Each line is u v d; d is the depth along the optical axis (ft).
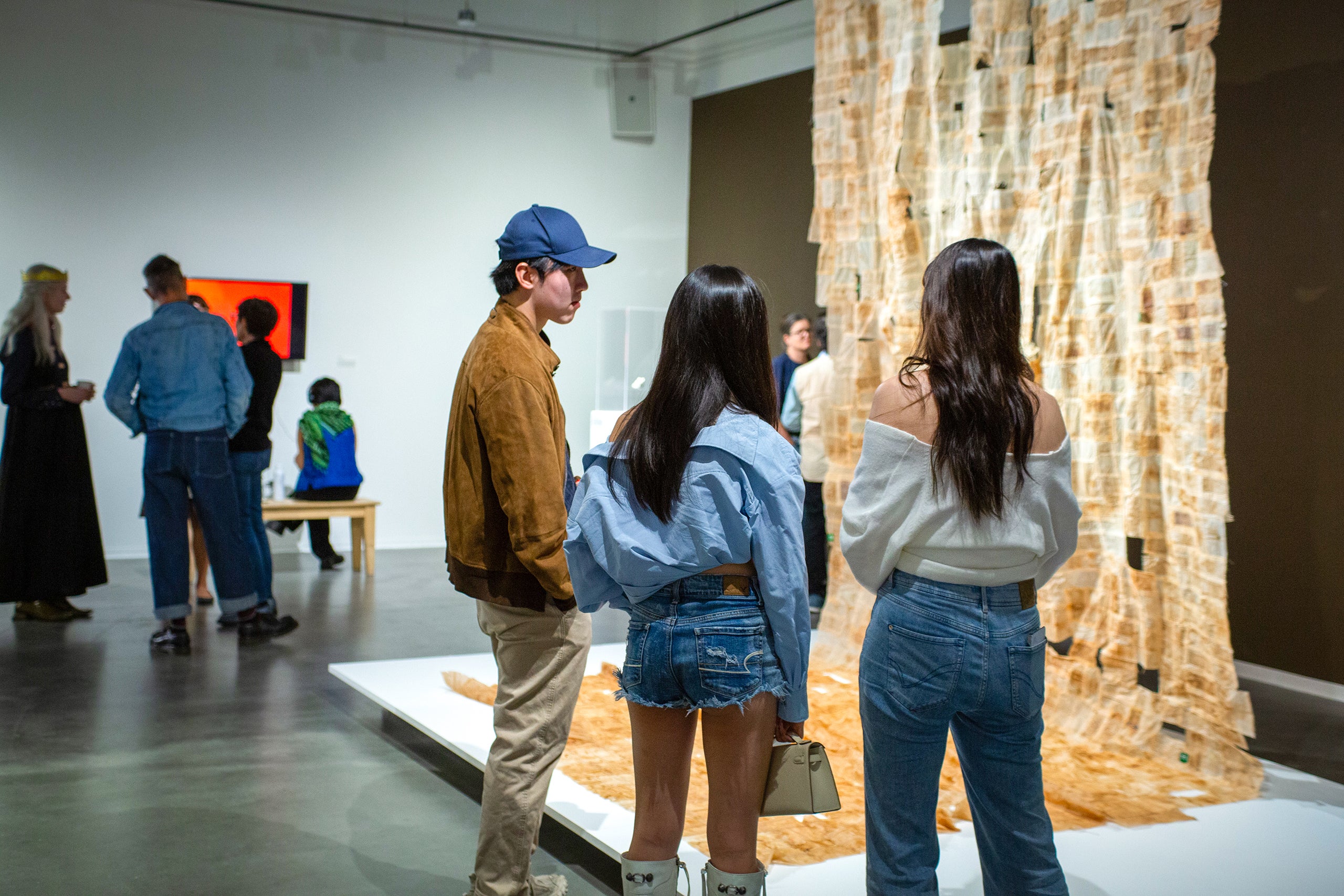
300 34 26.99
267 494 25.66
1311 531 15.39
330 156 27.48
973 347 5.69
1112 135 11.59
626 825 8.64
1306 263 15.44
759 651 5.59
